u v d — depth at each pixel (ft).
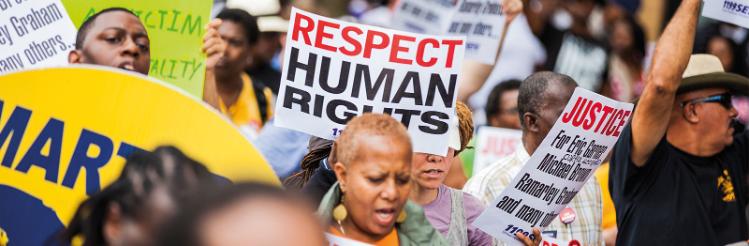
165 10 12.59
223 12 18.06
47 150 9.15
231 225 4.86
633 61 23.18
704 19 20.72
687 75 14.61
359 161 9.91
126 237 5.84
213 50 12.75
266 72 19.03
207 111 8.91
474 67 19.13
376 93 11.27
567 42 21.91
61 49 12.12
